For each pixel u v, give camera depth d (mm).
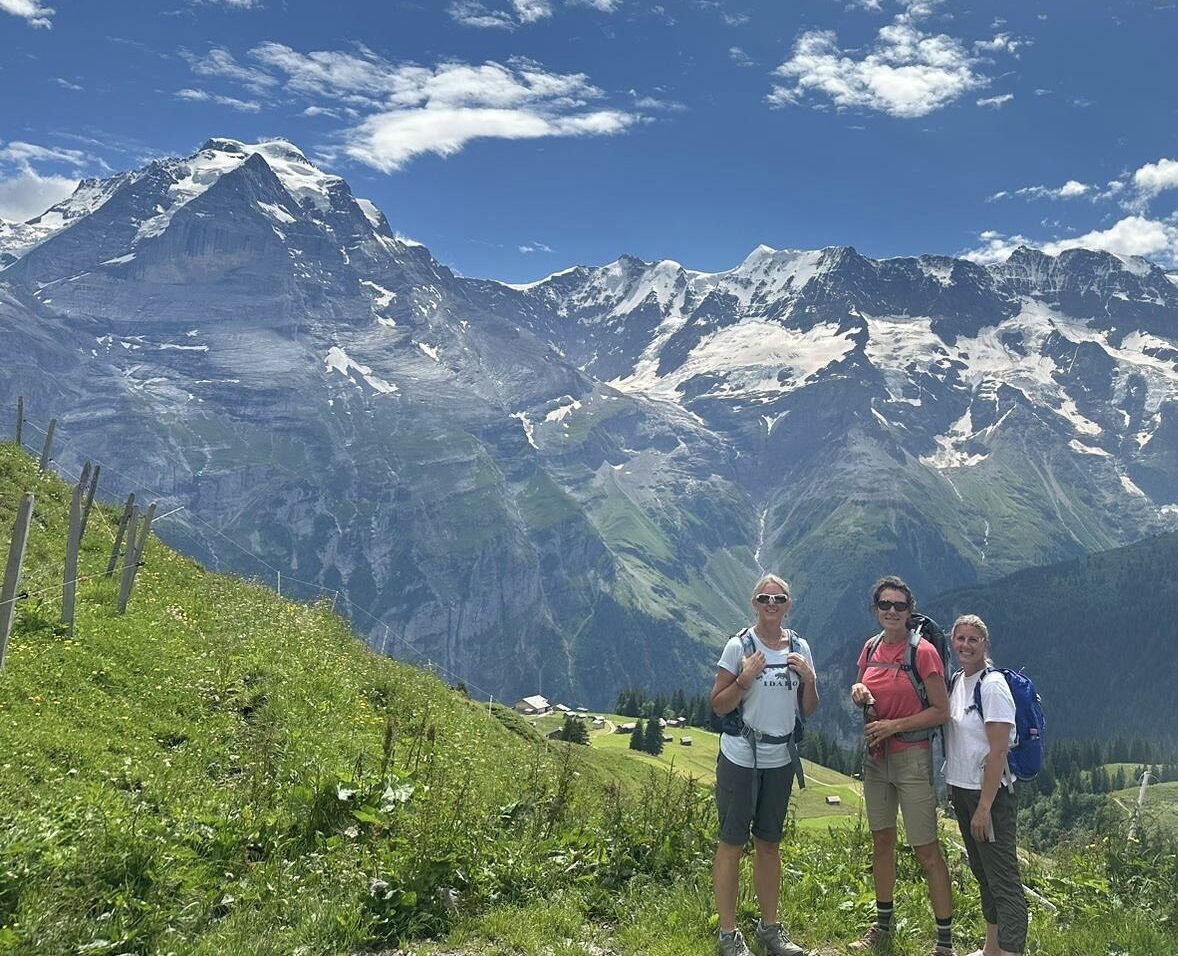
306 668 22906
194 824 11055
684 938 9359
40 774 12617
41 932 7766
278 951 8398
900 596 10172
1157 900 12297
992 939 9898
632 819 12445
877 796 10180
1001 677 9891
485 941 9328
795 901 11094
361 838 11133
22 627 18484
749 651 9422
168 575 28594
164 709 17375
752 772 9250
